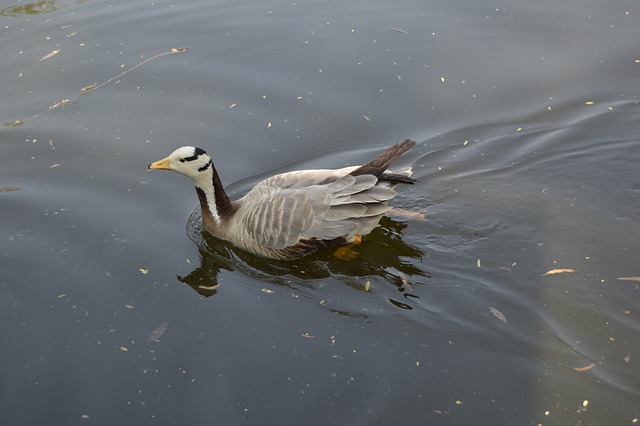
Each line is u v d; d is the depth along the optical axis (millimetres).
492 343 8125
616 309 8414
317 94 13039
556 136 11750
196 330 8586
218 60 13961
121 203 10852
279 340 8367
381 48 14125
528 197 10438
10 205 10742
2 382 7941
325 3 15898
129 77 13523
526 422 7164
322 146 11945
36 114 12680
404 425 7215
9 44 14555
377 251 9680
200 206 10734
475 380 7672
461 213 10219
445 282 9062
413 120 12414
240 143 12023
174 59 14000
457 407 7371
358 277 9328
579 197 10367
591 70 13258
